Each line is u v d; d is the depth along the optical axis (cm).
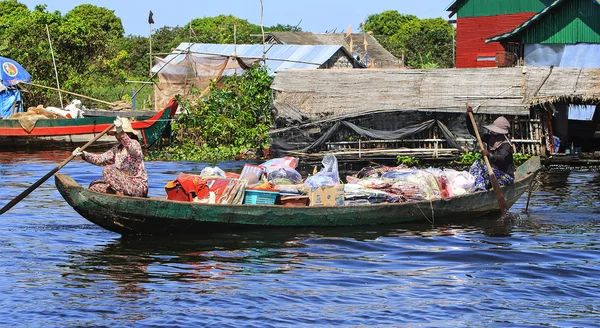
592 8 4244
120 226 1568
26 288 1234
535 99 3022
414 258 1462
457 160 3103
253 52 5266
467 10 5375
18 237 1612
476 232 1714
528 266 1395
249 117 3516
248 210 1636
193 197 1667
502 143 1923
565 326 1080
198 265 1393
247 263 1410
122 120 1608
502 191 1903
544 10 4312
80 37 5138
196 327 1059
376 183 1852
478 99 3116
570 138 3638
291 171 1873
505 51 4625
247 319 1093
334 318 1102
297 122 3259
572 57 4312
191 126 3669
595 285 1277
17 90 4134
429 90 3216
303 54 5125
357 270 1367
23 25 5069
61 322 1077
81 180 2580
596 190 2400
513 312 1138
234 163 3172
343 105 3272
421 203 1784
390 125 3170
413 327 1070
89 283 1269
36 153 3631
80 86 4956
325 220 1705
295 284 1271
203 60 4550
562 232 1716
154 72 4703
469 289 1251
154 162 3203
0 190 2305
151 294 1209
